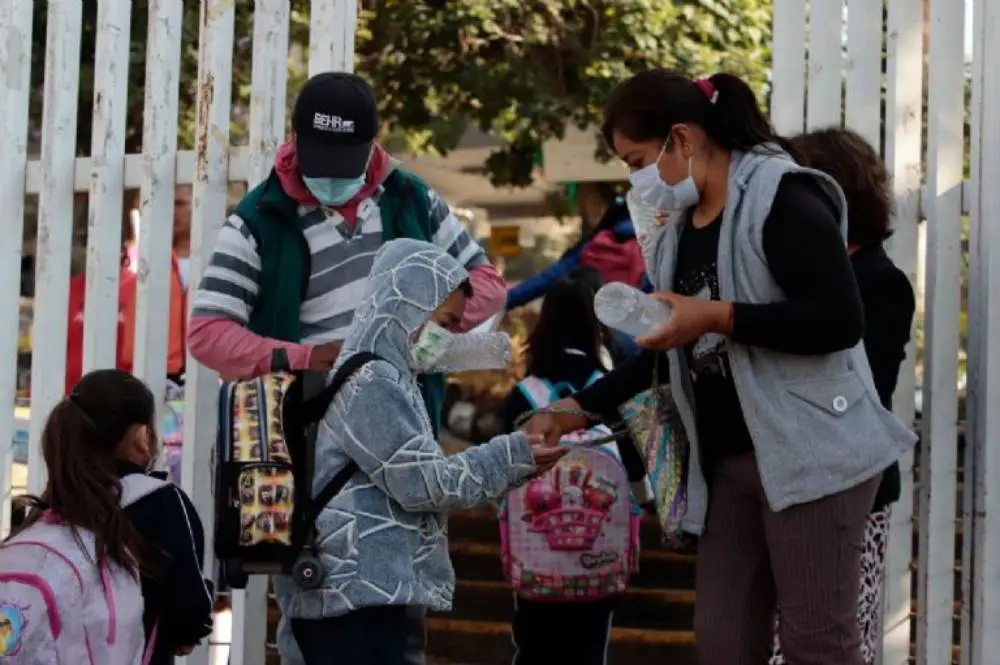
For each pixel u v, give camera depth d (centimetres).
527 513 509
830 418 331
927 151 435
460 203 1365
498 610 749
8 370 513
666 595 726
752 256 333
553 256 1429
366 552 343
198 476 480
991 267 411
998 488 410
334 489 346
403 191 420
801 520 332
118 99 501
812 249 324
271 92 476
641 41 905
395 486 341
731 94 349
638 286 677
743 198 337
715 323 324
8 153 513
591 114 943
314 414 350
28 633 340
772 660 405
